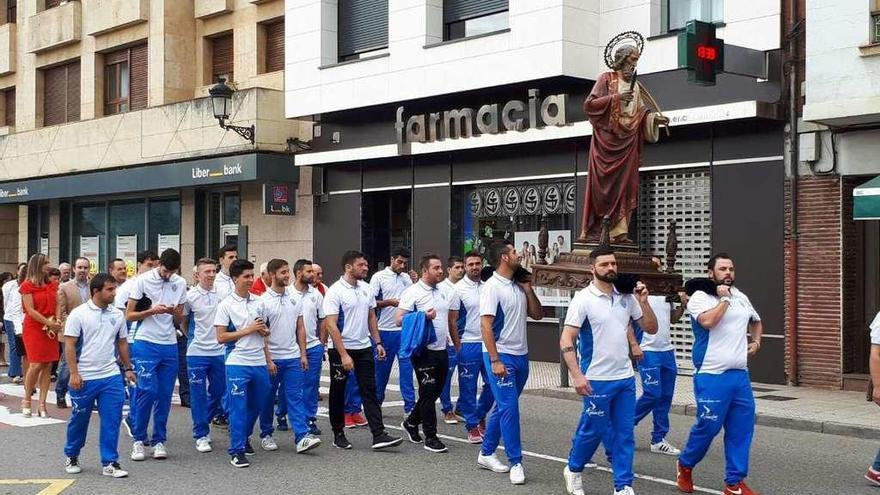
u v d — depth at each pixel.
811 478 8.77
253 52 23.58
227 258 11.85
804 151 14.30
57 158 27.42
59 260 29.05
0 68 30.81
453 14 18.88
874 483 8.48
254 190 23.47
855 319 14.12
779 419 11.70
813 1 13.45
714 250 15.30
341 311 10.05
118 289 11.68
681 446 10.23
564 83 17.09
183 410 12.82
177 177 23.20
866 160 13.71
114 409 8.88
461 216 19.23
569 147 17.27
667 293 8.98
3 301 16.92
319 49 20.78
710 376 7.75
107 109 27.39
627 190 9.18
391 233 20.86
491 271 10.23
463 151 19.00
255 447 10.26
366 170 20.78
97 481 8.65
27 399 12.38
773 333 14.62
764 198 14.74
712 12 15.78
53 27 28.28
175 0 24.88
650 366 9.54
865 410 12.16
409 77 18.95
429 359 9.94
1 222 30.98
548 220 17.67
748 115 14.29
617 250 9.14
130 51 26.61
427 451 9.94
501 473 8.88
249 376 9.38
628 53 9.20
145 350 9.66
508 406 8.44
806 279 14.31
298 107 21.20
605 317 7.62
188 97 25.11
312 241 21.97
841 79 13.18
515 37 17.09
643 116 9.21
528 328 17.86
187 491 8.27
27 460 9.59
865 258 14.27
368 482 8.55
